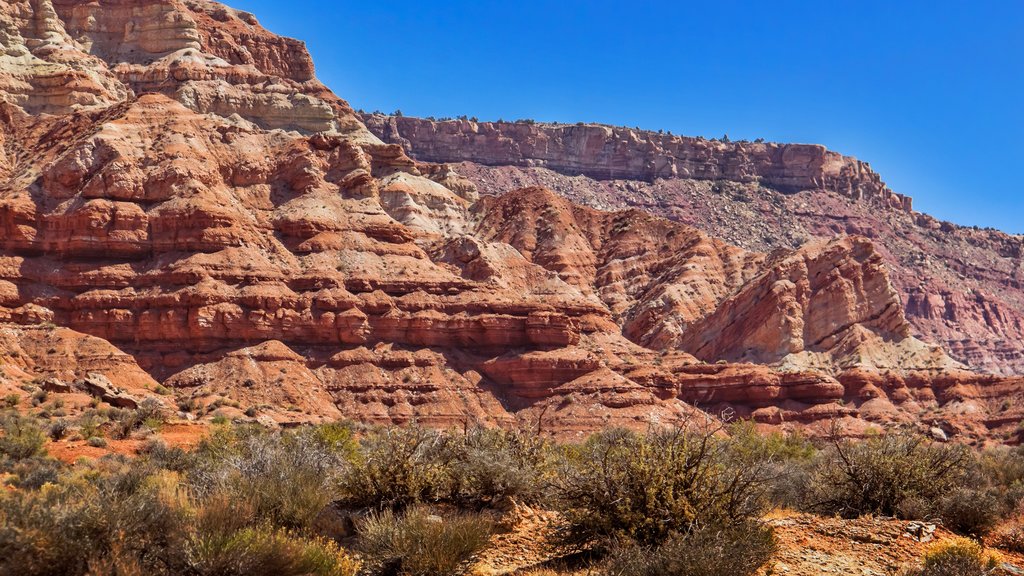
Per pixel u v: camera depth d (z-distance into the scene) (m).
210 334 98.69
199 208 108.06
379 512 15.51
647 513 13.21
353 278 111.06
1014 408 119.94
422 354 106.12
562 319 113.00
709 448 14.00
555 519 15.64
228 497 13.21
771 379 118.31
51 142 124.19
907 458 17.94
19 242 103.19
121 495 11.95
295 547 11.38
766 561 12.39
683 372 119.81
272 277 105.88
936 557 12.59
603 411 100.94
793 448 42.12
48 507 10.74
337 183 130.00
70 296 100.56
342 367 101.62
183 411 72.56
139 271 104.38
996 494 19.73
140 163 115.38
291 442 19.88
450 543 12.62
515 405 104.75
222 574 10.79
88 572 10.21
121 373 89.25
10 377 68.06
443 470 16.58
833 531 14.52
